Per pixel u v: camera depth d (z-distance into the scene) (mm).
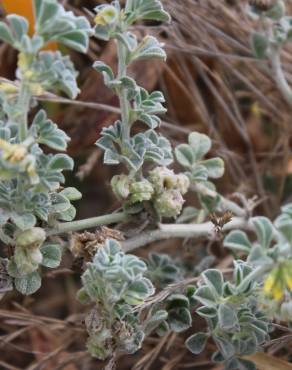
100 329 203
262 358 231
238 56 276
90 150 289
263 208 289
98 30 202
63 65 185
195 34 281
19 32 182
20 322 247
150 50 207
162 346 245
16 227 204
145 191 213
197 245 274
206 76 293
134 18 203
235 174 294
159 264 238
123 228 223
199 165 238
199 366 254
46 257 208
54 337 260
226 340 214
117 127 214
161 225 225
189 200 288
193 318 241
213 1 284
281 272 188
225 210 239
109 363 207
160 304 220
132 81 205
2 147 182
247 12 268
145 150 212
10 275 207
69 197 213
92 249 212
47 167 195
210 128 291
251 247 193
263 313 213
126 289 197
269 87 296
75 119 282
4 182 200
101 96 280
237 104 297
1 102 193
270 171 300
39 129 194
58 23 181
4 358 270
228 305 206
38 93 184
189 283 227
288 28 251
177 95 299
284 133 299
